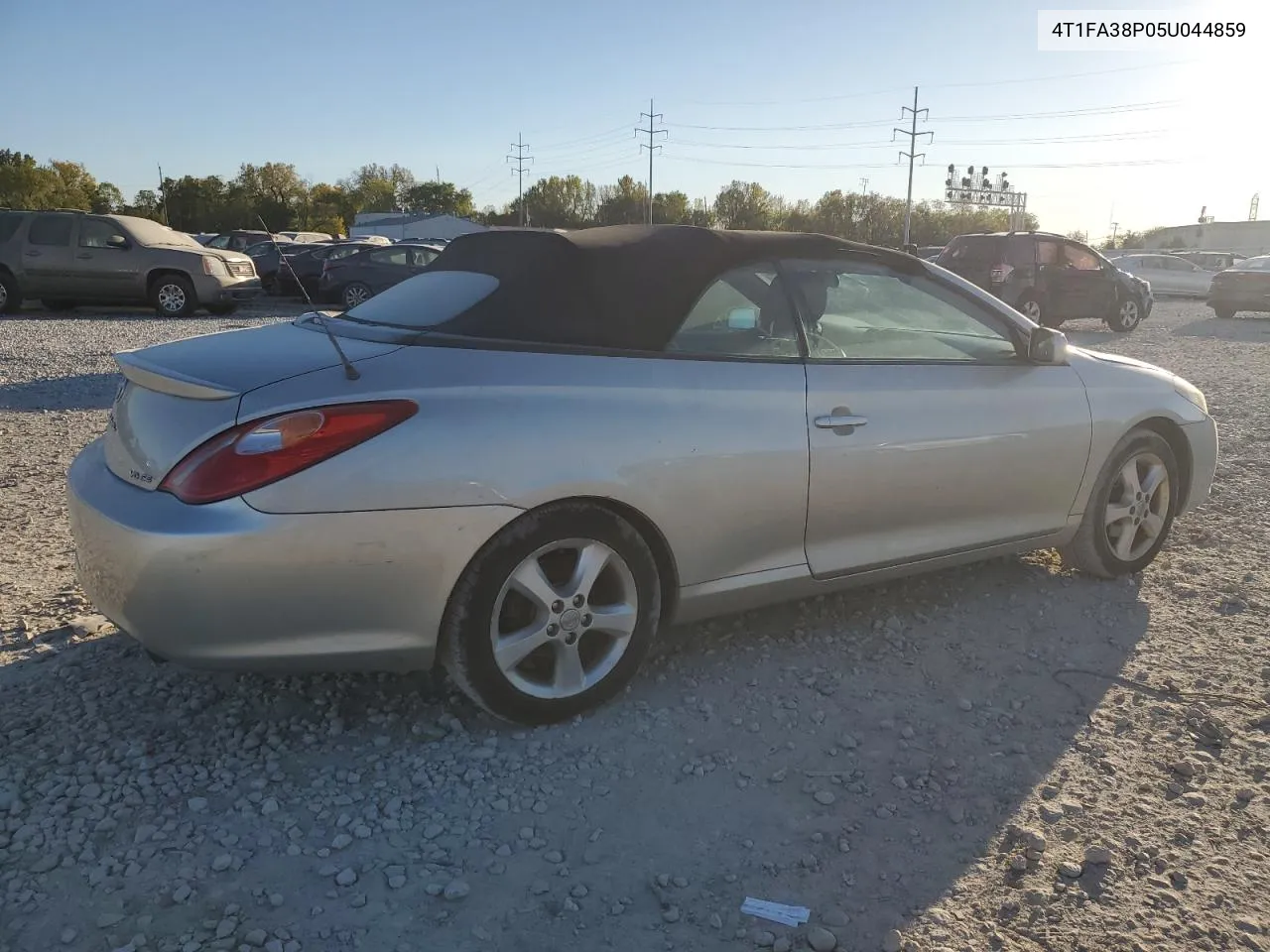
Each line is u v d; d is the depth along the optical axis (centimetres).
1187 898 229
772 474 319
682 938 215
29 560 428
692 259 323
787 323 339
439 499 262
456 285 322
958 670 346
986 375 380
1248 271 2022
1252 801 268
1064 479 399
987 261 1639
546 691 295
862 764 286
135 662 333
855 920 221
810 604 399
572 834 250
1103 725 309
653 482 295
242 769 274
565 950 211
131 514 254
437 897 226
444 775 274
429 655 276
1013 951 212
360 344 290
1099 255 1694
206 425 256
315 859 238
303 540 249
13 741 283
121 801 256
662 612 323
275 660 259
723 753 289
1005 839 251
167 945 207
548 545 283
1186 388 453
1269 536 497
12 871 229
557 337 297
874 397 345
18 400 802
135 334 1322
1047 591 421
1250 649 364
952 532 373
